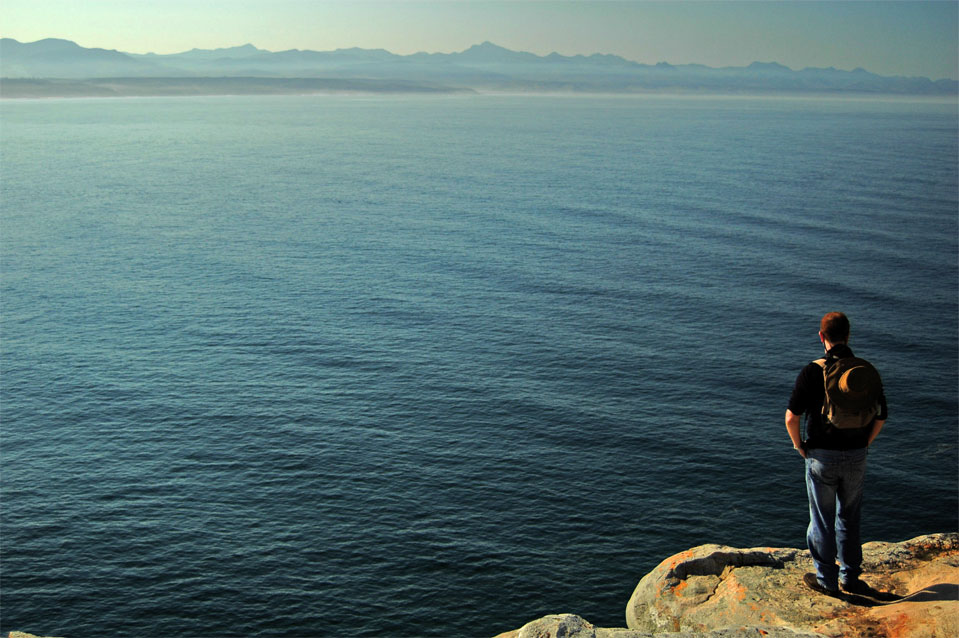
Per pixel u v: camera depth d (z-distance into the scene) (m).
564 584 32.22
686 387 54.00
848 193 146.62
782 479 40.75
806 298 76.81
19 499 39.75
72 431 48.28
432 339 65.94
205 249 107.94
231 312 75.69
